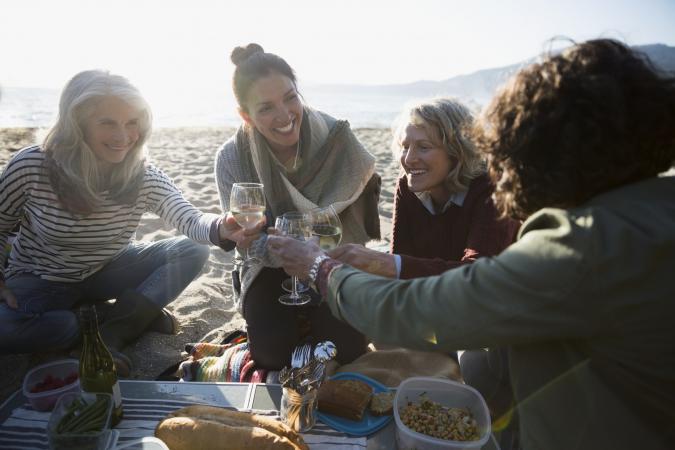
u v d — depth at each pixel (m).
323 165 2.43
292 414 1.45
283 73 2.17
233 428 1.30
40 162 2.08
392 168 7.23
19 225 2.45
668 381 0.81
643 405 0.86
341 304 1.19
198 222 2.29
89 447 1.24
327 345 1.56
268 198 2.43
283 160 2.46
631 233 0.79
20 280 2.29
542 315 0.86
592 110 0.84
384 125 17.55
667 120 0.85
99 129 1.99
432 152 1.92
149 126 2.15
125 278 2.57
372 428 1.48
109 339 2.31
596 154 0.85
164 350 2.54
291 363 2.04
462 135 1.83
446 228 2.15
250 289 2.24
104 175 2.18
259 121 2.21
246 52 2.23
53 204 2.14
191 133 11.81
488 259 0.97
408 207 2.26
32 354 2.40
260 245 2.14
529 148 0.90
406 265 1.75
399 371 1.95
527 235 0.92
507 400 1.72
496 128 0.98
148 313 2.46
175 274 2.55
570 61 0.91
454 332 0.96
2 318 2.11
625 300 0.79
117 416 1.47
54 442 1.22
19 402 1.62
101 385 1.42
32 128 10.80
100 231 2.27
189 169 6.72
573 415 0.94
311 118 2.39
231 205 1.92
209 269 3.55
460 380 1.96
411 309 1.02
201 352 2.37
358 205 2.52
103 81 1.95
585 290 0.81
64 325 2.22
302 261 1.35
